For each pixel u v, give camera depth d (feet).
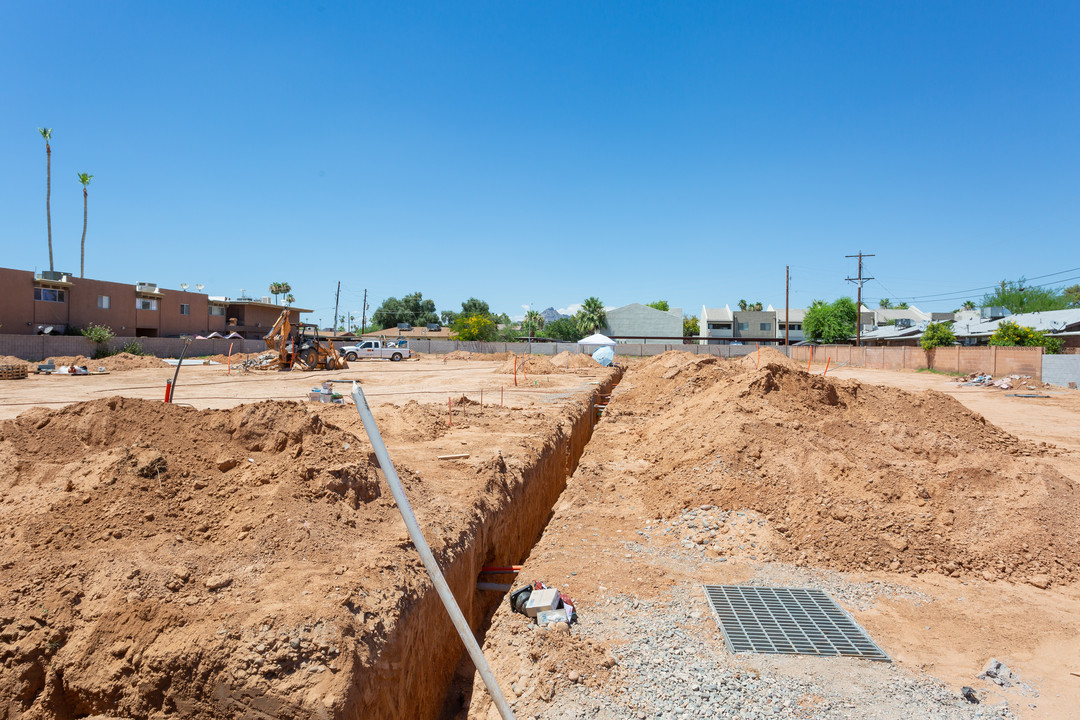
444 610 17.62
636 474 32.24
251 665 11.85
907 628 17.01
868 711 13.02
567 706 13.26
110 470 16.97
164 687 11.93
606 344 146.92
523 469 30.63
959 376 112.27
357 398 8.87
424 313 312.71
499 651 15.70
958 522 22.68
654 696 13.58
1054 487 23.77
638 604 18.28
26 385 70.13
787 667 14.80
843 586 19.77
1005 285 205.98
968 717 12.85
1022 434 51.75
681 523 24.98
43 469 17.79
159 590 13.43
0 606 12.80
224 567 14.78
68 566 13.97
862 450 29.19
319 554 15.89
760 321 257.34
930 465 26.71
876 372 131.13
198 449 19.51
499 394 66.33
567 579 19.99
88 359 98.63
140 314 140.77
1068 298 189.26
